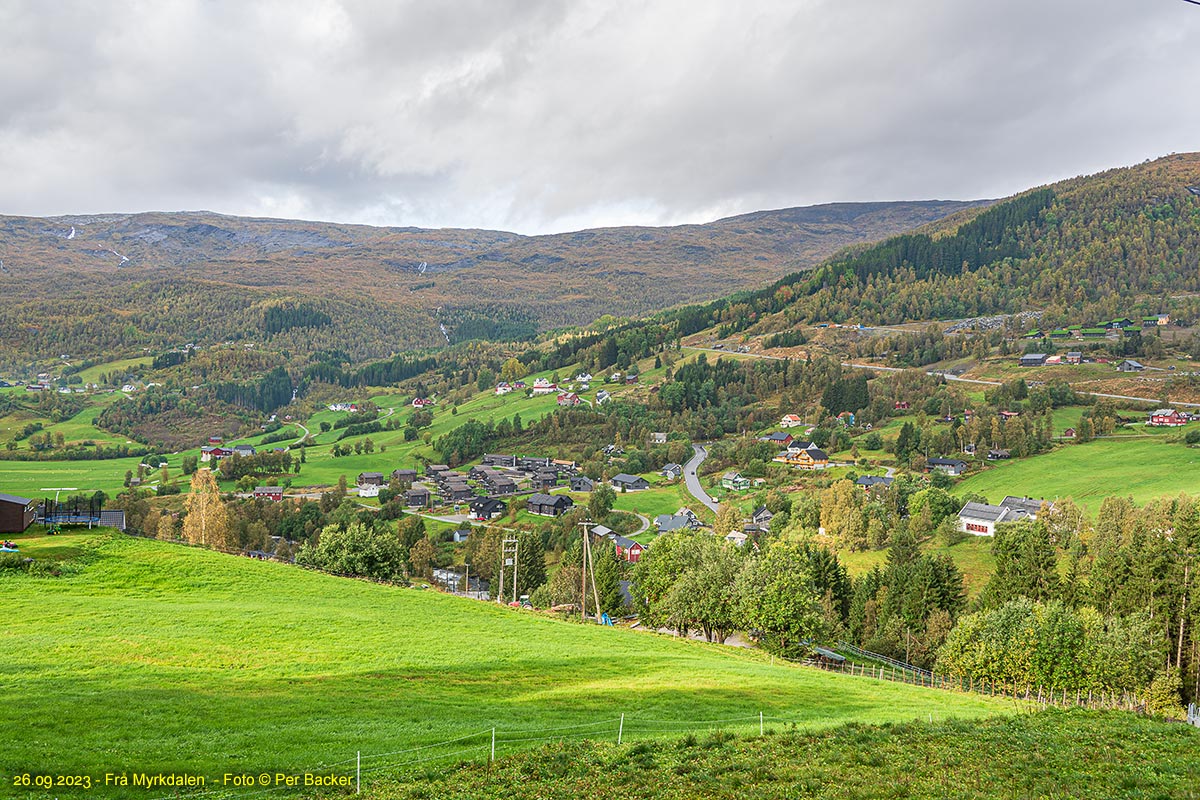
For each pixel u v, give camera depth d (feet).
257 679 165.99
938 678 308.40
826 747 123.95
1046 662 256.11
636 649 236.02
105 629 196.34
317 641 202.90
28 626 194.90
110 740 120.88
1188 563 301.63
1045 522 451.94
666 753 121.60
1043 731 134.72
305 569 299.79
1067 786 103.91
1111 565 327.67
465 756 122.11
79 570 254.27
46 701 138.31
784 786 105.09
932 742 127.03
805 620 293.84
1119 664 247.29
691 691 176.04
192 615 216.74
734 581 311.68
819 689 192.54
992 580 357.20
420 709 148.66
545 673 189.47
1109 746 125.18
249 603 242.37
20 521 289.33
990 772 110.22
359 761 113.19
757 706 165.68
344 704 149.07
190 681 160.66
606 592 384.47
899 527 484.74
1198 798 98.48
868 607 384.47
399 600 271.69
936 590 361.10
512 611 282.15
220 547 466.29
